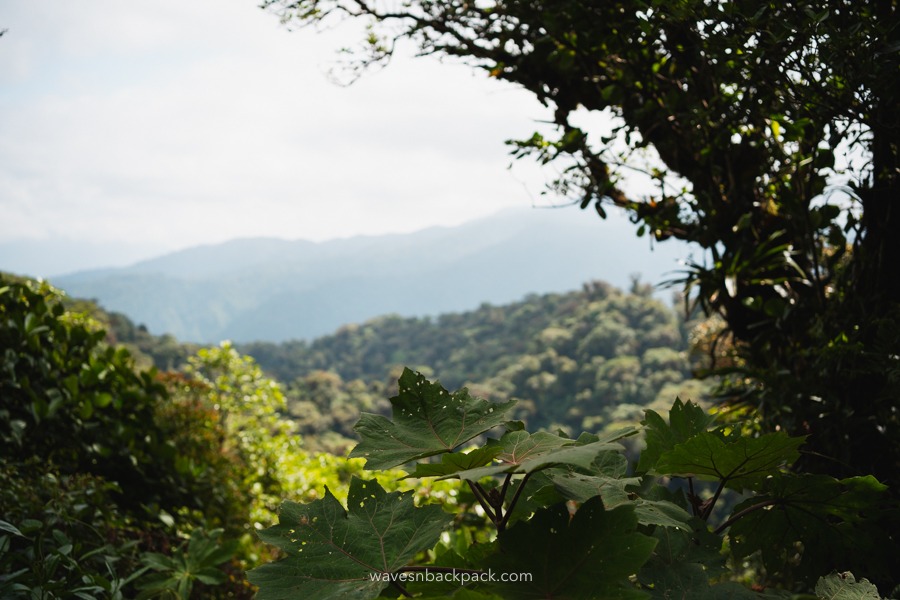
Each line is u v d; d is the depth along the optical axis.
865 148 1.72
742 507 0.89
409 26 2.62
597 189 2.39
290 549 0.68
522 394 79.88
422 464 0.66
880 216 1.73
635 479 0.71
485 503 0.70
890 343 1.56
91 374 2.82
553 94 2.59
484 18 2.63
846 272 1.89
